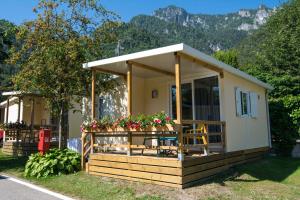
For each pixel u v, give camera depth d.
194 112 10.91
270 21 27.06
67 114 16.62
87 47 12.30
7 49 14.27
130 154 8.24
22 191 7.51
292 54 21.47
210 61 8.73
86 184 7.89
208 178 8.17
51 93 11.77
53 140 16.08
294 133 14.64
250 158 11.51
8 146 16.86
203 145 8.26
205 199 6.43
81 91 12.04
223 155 9.25
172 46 7.57
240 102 11.02
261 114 13.38
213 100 10.43
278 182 8.40
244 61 33.72
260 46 26.84
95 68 9.89
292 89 16.81
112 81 11.98
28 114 19.33
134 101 11.84
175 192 6.85
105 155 8.77
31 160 9.77
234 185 7.65
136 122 7.89
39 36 11.65
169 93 11.66
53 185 8.08
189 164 7.45
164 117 7.43
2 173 10.36
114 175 8.47
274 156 13.56
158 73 11.23
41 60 11.23
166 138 8.60
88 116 13.04
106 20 13.00
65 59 11.40
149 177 7.68
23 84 11.55
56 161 9.33
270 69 22.36
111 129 8.52
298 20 22.89
